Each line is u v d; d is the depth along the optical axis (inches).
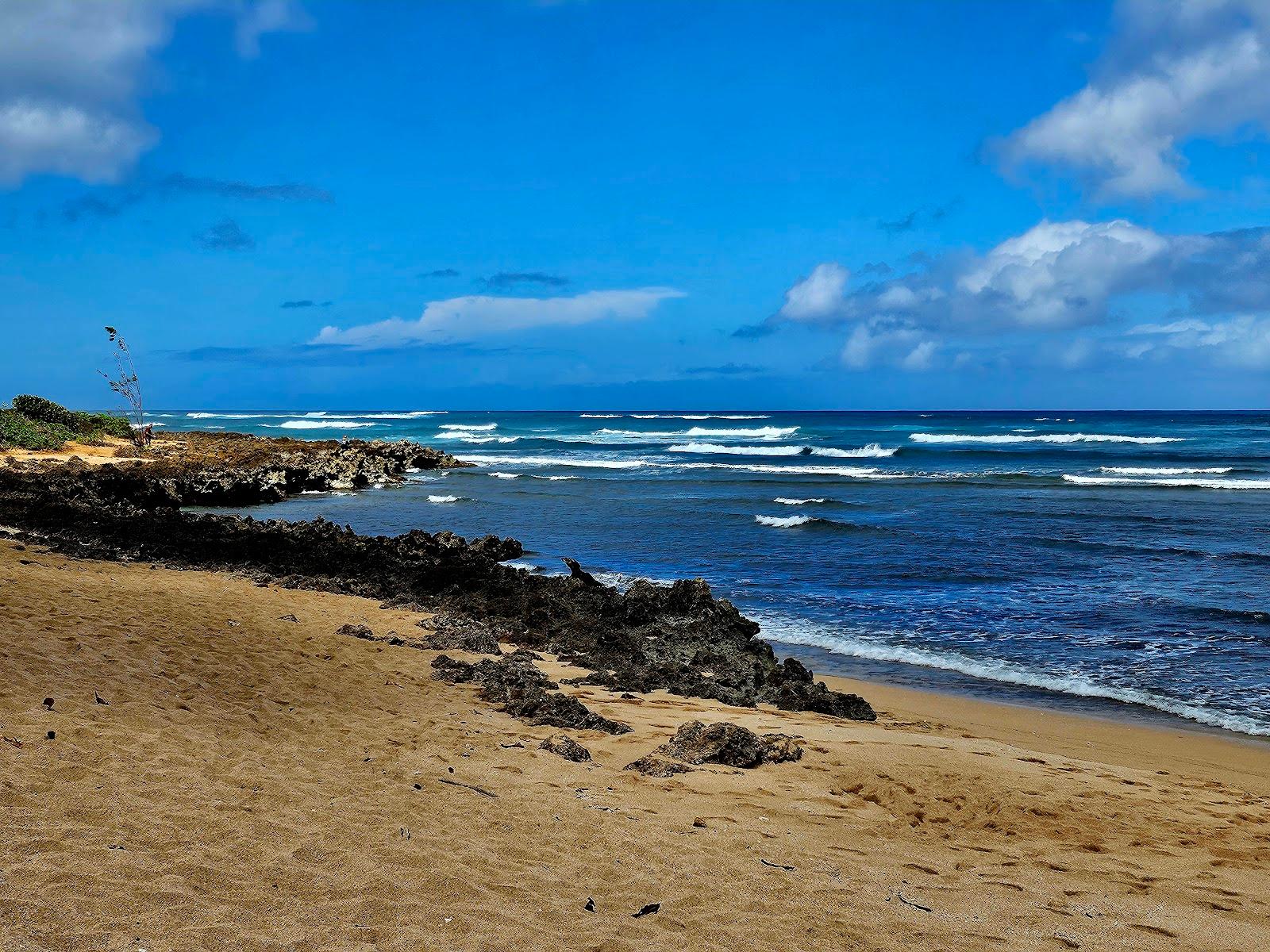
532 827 229.8
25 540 695.1
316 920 161.9
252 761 251.4
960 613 697.6
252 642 409.7
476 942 162.2
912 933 190.1
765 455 2566.4
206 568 700.7
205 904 161.2
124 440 1697.8
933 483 1764.3
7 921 142.9
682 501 1440.7
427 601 635.5
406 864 193.0
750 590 780.0
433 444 3036.4
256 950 147.3
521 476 1849.2
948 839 259.0
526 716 354.9
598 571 856.3
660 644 546.3
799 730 371.2
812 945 179.6
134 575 597.0
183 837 189.3
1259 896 229.6
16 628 351.3
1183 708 476.4
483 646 486.0
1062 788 313.1
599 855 215.8
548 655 524.7
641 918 183.3
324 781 244.8
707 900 195.8
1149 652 588.1
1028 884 227.8
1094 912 211.9
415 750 287.7
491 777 269.7
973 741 383.6
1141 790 324.2
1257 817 302.0
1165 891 229.8
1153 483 1694.1
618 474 1971.0
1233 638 620.7
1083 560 914.7
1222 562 901.2
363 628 481.1
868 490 1628.9
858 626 661.3
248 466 1521.9
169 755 241.0
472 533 1087.0
